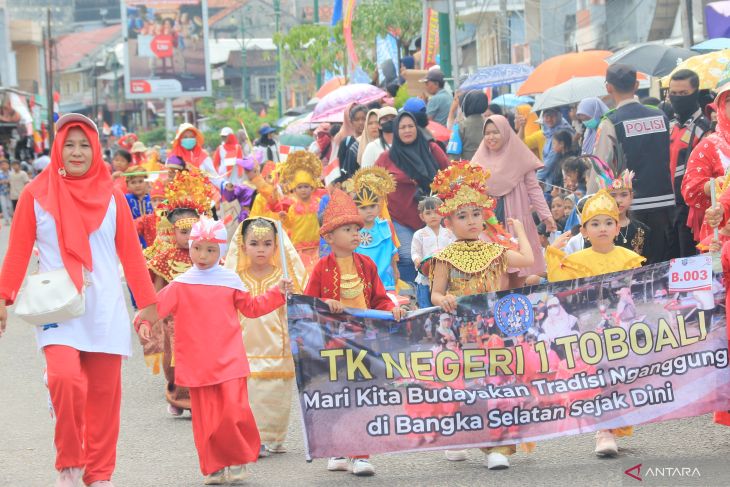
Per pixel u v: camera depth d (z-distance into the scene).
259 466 9.37
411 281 14.79
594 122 17.03
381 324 8.97
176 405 11.30
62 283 8.13
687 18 21.69
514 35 38.41
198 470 9.26
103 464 8.42
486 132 13.23
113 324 8.41
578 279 9.10
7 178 44.06
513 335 9.05
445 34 28.00
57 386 8.03
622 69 12.92
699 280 9.15
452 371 9.00
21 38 110.44
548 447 9.53
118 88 129.38
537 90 20.19
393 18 34.69
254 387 9.75
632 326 9.12
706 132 13.07
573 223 14.36
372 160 16.11
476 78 21.97
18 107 53.50
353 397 8.93
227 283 9.12
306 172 15.78
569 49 32.62
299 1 125.31
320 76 50.38
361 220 9.62
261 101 117.75
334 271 9.64
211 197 11.79
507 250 9.38
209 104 96.88
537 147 20.52
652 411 9.08
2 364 14.59
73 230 8.30
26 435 10.70
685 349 9.16
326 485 8.61
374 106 21.30
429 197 13.26
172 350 11.21
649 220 12.73
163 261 11.40
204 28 77.69
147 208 18.09
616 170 12.82
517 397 9.00
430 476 8.74
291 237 15.73
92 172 8.53
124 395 12.55
